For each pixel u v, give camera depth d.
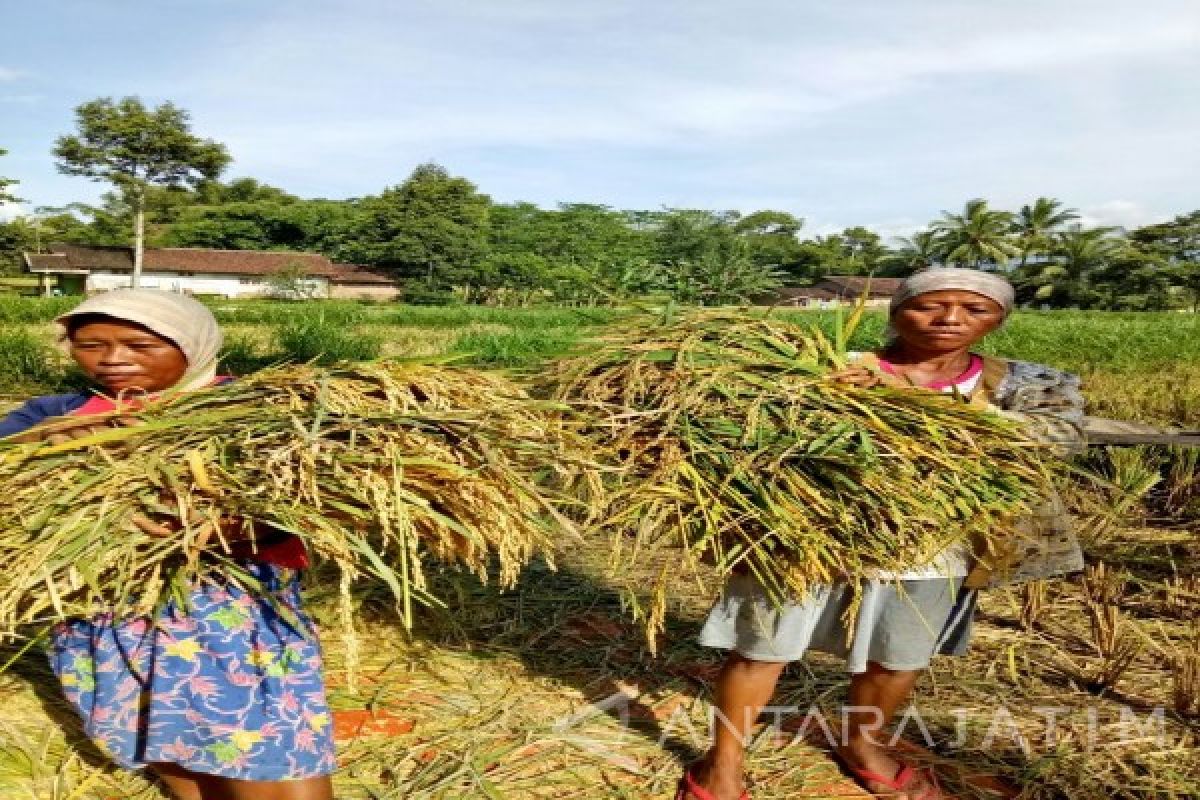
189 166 74.88
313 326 13.43
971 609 2.68
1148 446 6.23
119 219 93.00
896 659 2.54
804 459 2.29
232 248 96.62
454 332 22.84
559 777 2.65
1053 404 2.62
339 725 2.88
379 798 2.49
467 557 2.20
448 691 3.14
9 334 11.00
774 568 2.25
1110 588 4.16
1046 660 3.56
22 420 2.16
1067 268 78.31
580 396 2.57
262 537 2.01
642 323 2.74
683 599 4.06
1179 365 14.77
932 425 2.37
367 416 2.02
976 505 2.33
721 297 10.38
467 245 76.31
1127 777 2.75
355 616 3.68
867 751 2.68
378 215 78.19
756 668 2.48
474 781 2.59
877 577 2.37
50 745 2.63
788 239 99.88
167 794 2.45
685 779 2.59
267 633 2.01
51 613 2.10
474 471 2.04
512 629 3.68
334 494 1.92
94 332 2.10
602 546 4.68
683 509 2.30
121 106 73.25
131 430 1.92
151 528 1.85
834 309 2.73
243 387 2.12
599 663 3.42
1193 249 90.00
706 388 2.41
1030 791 2.68
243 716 1.95
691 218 86.69
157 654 1.95
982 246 80.31
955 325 2.54
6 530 1.85
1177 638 3.82
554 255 88.94
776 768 2.76
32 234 82.94
